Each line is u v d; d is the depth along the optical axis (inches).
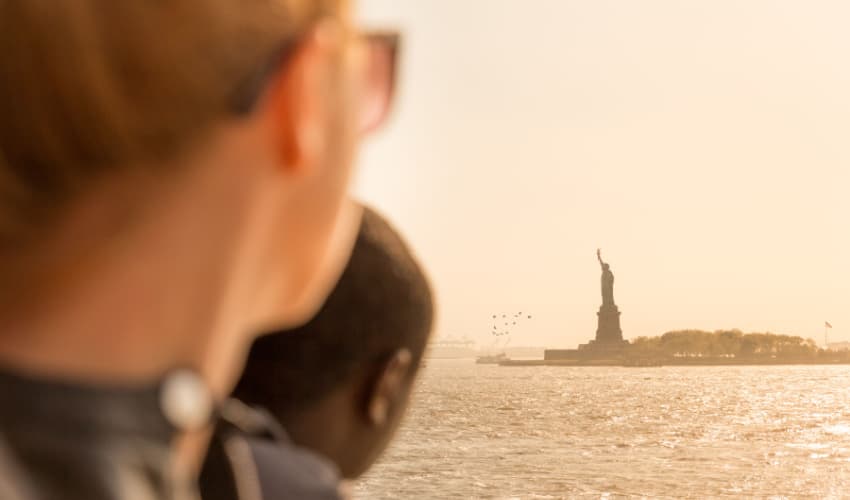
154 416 19.0
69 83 19.0
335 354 42.2
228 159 20.6
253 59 20.5
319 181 22.9
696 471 2295.8
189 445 20.8
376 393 44.0
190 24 19.9
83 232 19.6
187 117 19.8
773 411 4603.8
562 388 6648.6
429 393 6146.7
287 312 24.7
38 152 19.2
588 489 2004.2
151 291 19.8
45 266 19.4
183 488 19.9
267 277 22.8
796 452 2719.0
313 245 23.6
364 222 43.9
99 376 19.0
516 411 4559.5
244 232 21.1
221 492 32.8
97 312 19.4
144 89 19.4
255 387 42.5
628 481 2116.1
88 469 17.9
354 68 24.2
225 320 21.1
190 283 20.2
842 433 3346.5
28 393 18.4
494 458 2583.7
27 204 19.3
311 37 21.6
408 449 2797.7
